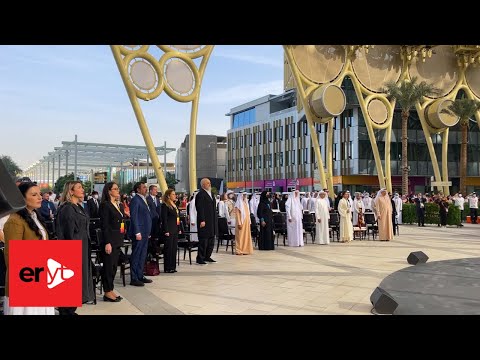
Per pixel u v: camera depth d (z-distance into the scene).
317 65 20.78
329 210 15.82
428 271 5.96
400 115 41.53
